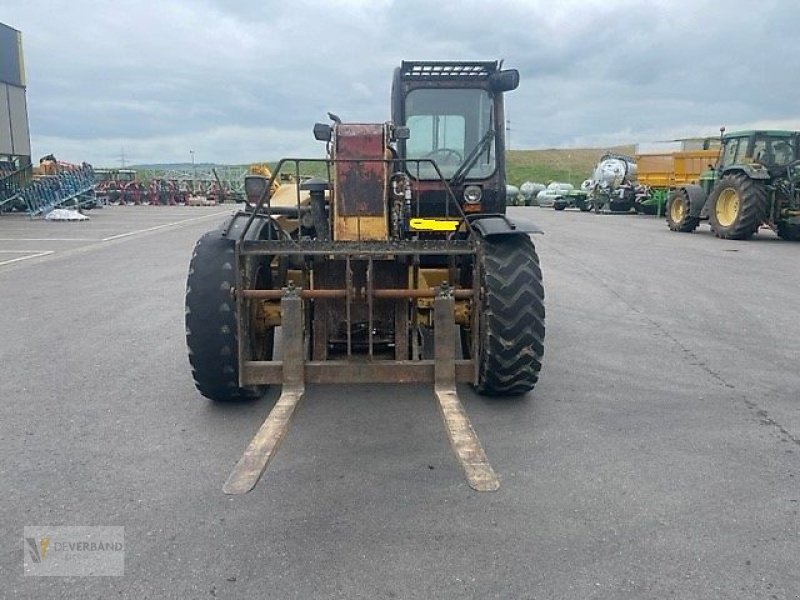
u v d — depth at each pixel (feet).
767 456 12.00
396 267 14.29
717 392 15.44
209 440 12.58
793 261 37.35
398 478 11.05
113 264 37.24
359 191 14.42
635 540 9.23
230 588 8.17
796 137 49.42
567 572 8.50
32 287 29.63
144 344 19.61
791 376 16.65
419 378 12.84
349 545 9.06
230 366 13.48
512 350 13.65
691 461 11.75
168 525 9.57
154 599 7.98
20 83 87.25
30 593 8.10
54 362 17.79
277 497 10.38
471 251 13.42
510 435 12.82
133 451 12.10
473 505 10.14
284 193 20.62
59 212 73.20
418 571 8.49
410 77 18.25
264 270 14.85
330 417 13.80
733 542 9.21
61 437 12.75
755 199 47.21
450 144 18.39
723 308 24.71
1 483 10.85
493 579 8.35
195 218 80.23
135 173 134.51
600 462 11.68
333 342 14.29
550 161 240.12
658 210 80.28
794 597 8.04
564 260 38.55
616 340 20.11
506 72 17.80
